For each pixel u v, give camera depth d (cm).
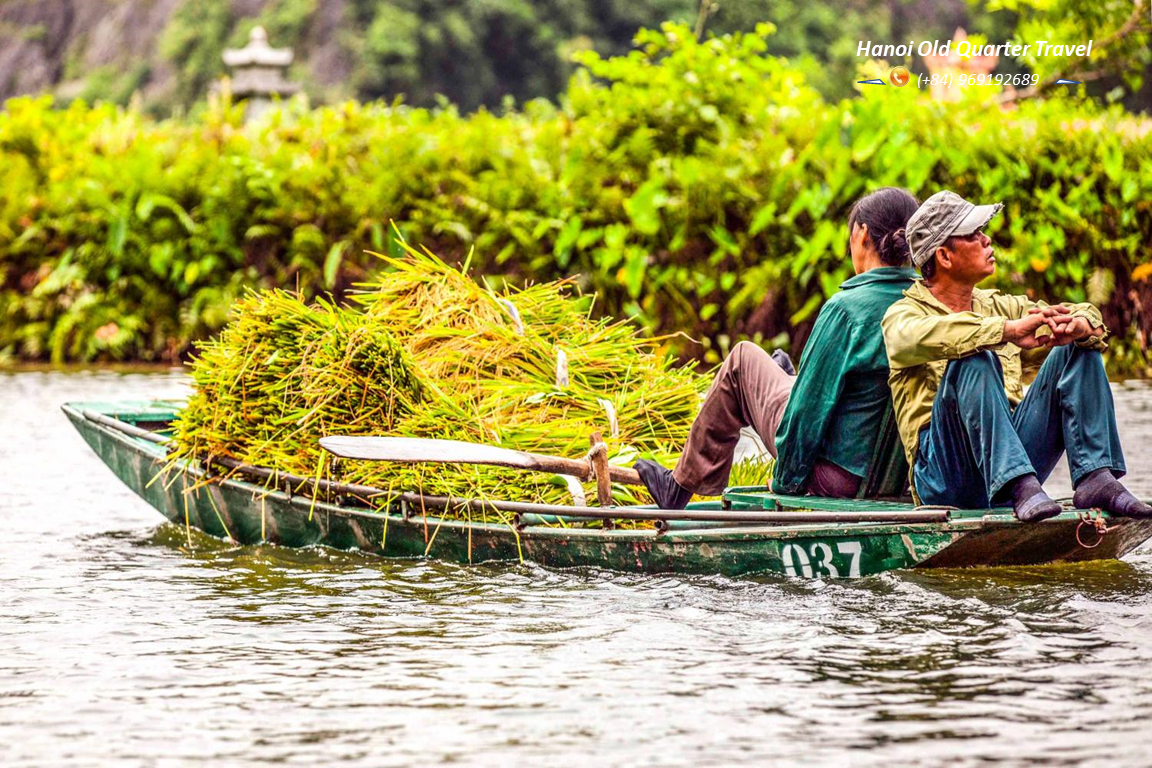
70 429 3853
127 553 2364
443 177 5212
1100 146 4866
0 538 2500
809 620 1794
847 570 1952
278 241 5444
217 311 5453
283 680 1609
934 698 1501
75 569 2228
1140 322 4984
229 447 2484
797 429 2028
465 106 18075
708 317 4941
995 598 1858
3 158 5859
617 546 2081
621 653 1688
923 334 1894
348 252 5297
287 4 19600
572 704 1508
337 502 2338
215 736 1429
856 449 2020
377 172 5294
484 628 1816
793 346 4888
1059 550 1942
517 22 17888
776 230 4828
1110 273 4894
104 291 5653
